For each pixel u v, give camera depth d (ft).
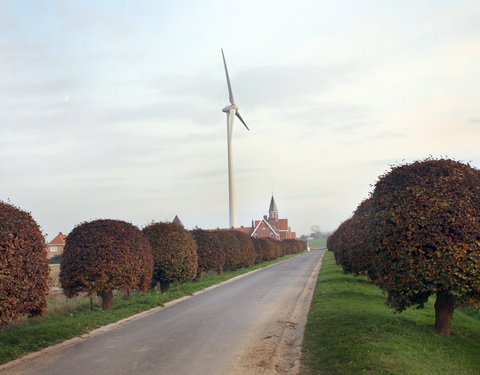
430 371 22.31
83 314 41.96
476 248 26.40
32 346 28.86
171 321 39.24
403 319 35.73
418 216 28.63
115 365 24.76
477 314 52.65
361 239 51.03
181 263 63.77
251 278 87.86
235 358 26.07
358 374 21.16
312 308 44.04
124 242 46.93
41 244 32.96
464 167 30.83
